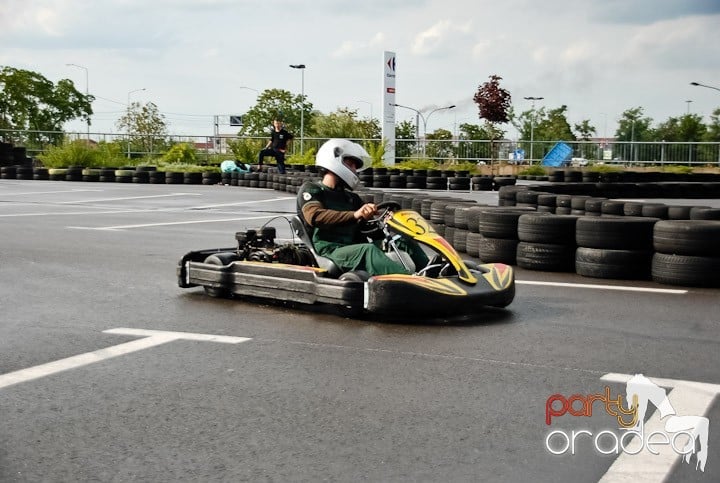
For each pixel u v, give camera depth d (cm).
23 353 481
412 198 1086
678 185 2180
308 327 549
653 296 679
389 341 509
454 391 405
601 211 1178
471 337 522
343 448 330
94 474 305
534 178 2961
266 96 5900
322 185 618
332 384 417
